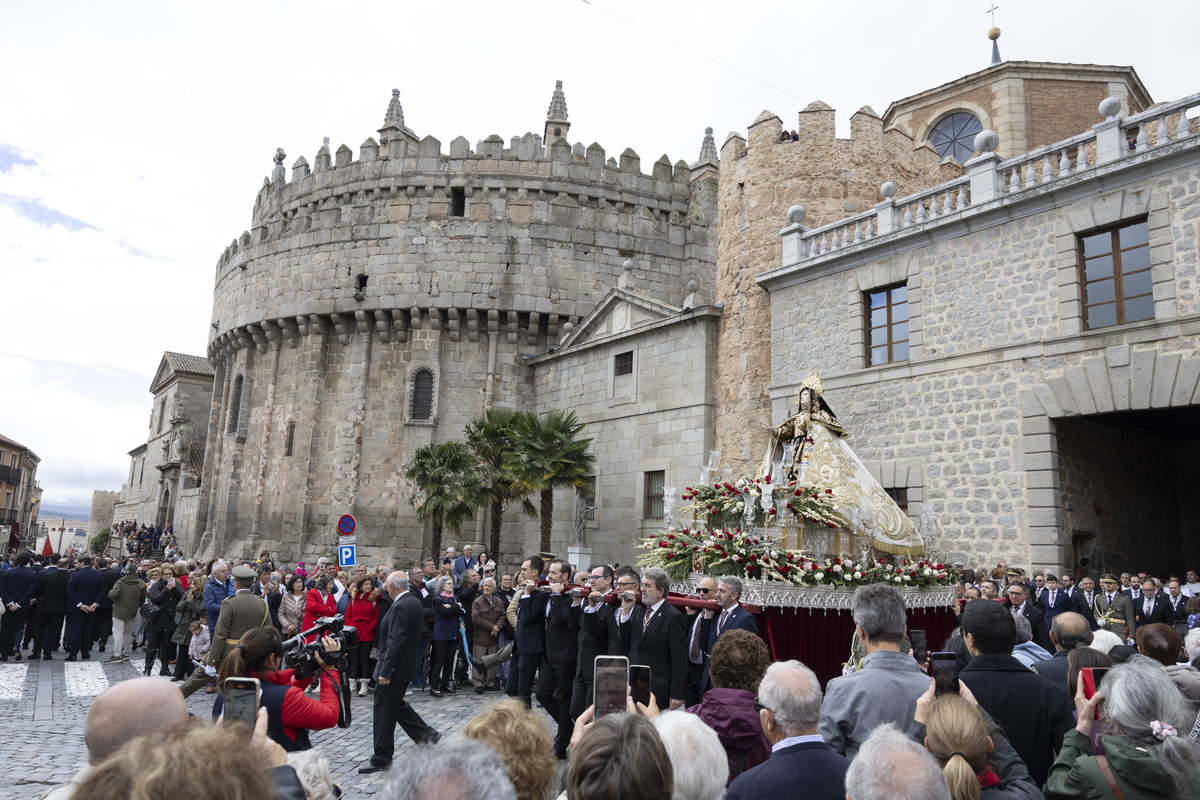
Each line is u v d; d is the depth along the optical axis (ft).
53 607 53.47
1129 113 87.51
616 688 11.91
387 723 27.17
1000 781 11.41
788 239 64.34
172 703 9.29
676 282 109.29
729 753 15.28
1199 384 40.42
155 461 194.08
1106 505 51.80
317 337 110.32
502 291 104.27
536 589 33.01
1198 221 41.50
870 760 8.77
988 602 15.71
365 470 104.58
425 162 115.55
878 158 70.59
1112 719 12.33
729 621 25.55
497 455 84.17
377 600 43.65
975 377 50.37
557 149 114.93
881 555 32.53
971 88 90.74
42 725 32.86
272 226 121.19
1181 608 41.93
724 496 33.09
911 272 55.16
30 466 284.82
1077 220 46.44
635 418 81.76
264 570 59.88
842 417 58.18
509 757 10.04
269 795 6.06
